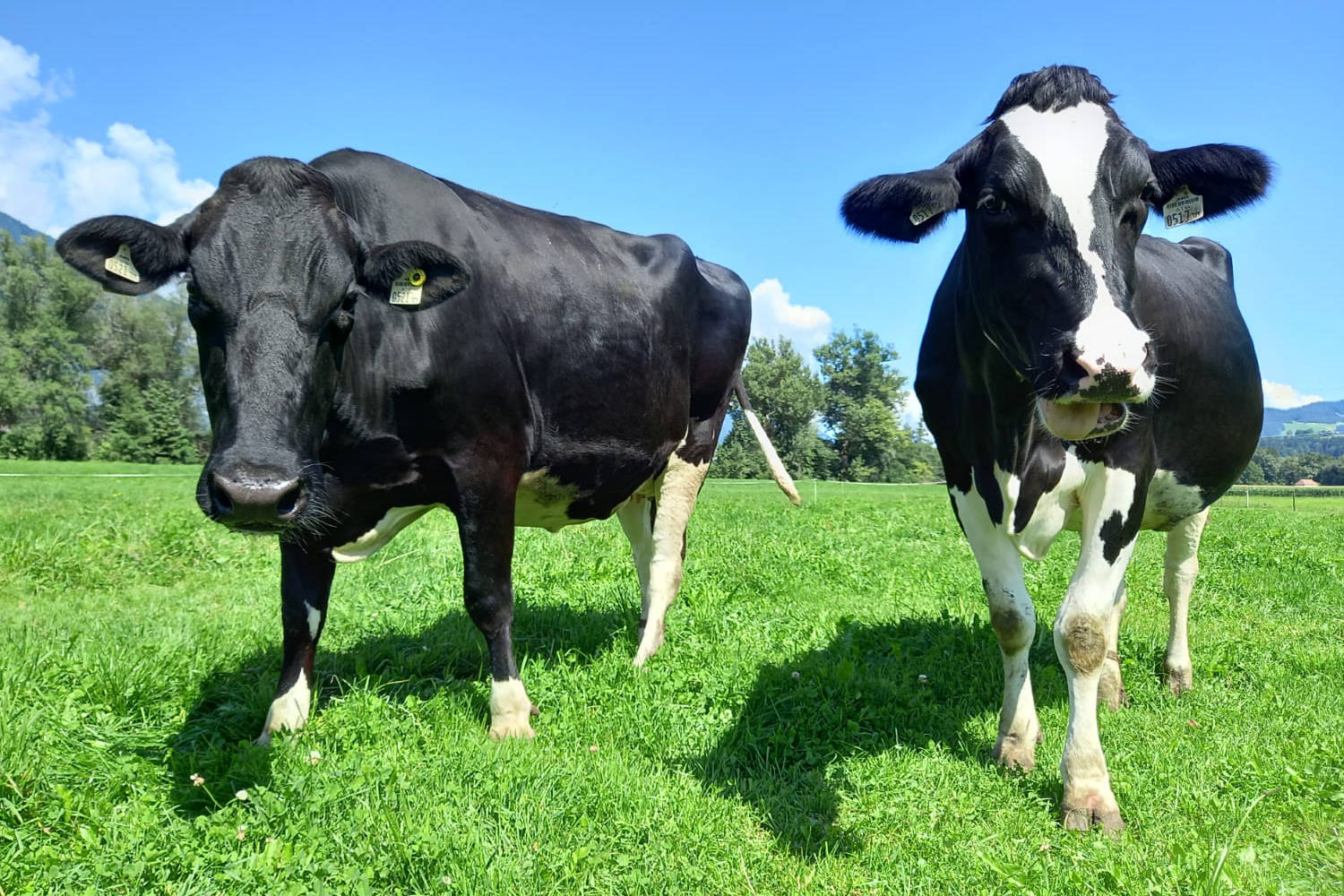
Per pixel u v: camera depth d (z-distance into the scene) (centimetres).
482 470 455
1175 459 482
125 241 348
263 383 338
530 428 495
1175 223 386
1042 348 320
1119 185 330
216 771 378
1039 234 327
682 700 493
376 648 560
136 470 3847
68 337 6056
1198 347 467
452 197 487
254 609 679
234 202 360
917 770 405
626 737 444
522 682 500
